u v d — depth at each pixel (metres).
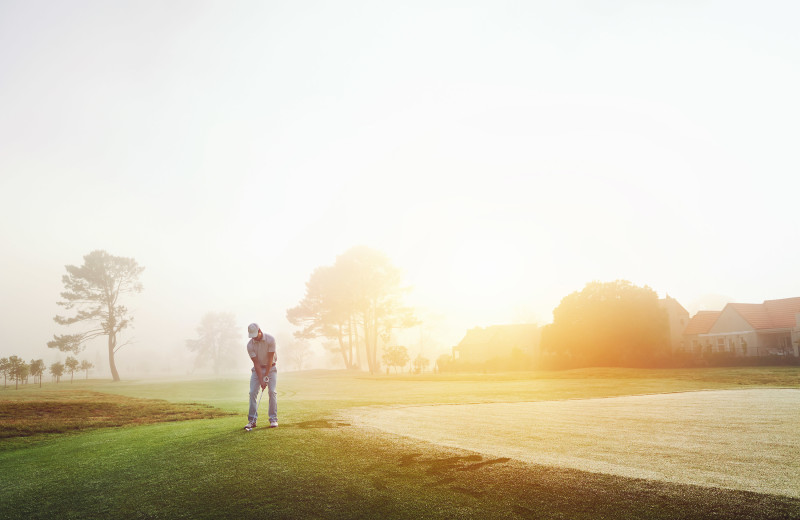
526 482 4.93
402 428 8.20
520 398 16.31
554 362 52.41
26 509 5.71
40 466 7.48
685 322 60.00
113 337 66.06
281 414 10.50
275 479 5.61
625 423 8.66
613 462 5.48
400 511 4.66
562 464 5.40
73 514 5.41
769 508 3.94
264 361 8.43
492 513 4.43
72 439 9.74
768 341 51.72
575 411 10.94
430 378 42.84
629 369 39.19
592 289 51.78
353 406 12.91
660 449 6.17
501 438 7.16
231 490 5.45
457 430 7.96
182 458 6.66
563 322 52.06
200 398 22.50
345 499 5.00
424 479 5.27
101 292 65.69
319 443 6.79
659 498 4.30
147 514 5.16
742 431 7.52
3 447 9.86
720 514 3.95
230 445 7.02
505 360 58.19
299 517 4.76
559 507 4.39
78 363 61.47
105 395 26.41
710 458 5.61
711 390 18.84
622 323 48.06
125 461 6.91
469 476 5.23
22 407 15.49
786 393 16.12
